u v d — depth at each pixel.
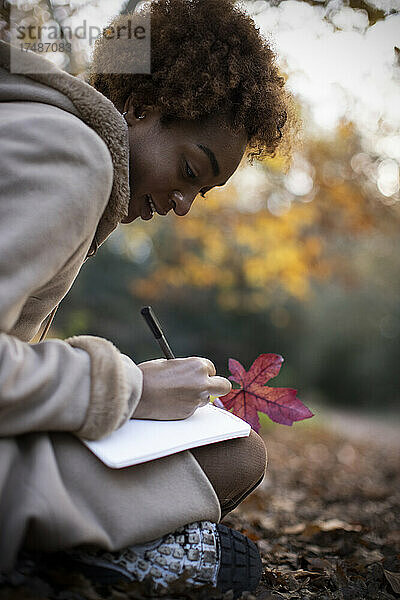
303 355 10.30
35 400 0.63
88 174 0.68
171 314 9.09
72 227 0.67
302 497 2.30
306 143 3.52
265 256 4.39
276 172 3.84
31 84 0.73
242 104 0.83
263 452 0.84
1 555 0.62
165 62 0.82
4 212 0.64
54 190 0.66
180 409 0.75
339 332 10.40
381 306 10.55
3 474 0.62
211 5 0.85
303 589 1.00
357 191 3.93
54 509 0.63
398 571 1.18
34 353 0.65
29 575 0.65
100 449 0.67
